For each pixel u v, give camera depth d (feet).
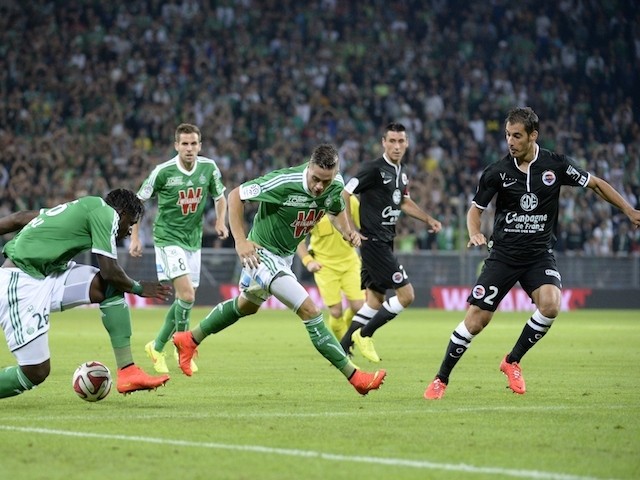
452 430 61.82
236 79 317.42
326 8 344.28
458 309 271.69
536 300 82.28
